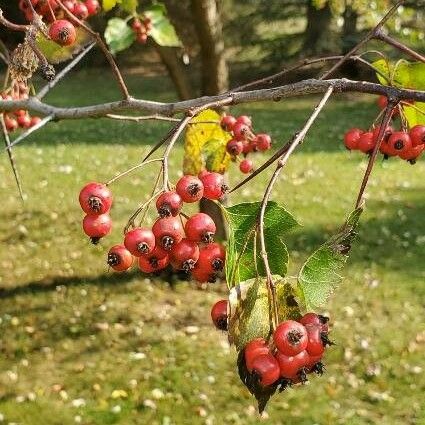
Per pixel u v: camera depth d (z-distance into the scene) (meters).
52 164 13.74
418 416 5.52
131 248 1.37
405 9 7.73
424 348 6.61
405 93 1.35
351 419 5.46
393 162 14.12
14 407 5.56
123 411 5.56
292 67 1.75
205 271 1.44
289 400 5.70
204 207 8.12
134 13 3.97
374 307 7.50
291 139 1.27
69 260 8.79
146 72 27.59
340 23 14.77
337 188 12.28
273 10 23.17
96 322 7.18
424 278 8.30
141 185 12.23
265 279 1.27
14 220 10.21
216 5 7.26
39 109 1.96
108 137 16.81
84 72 27.55
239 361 1.25
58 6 2.10
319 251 1.24
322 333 1.24
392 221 10.44
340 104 21.75
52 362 6.36
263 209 1.21
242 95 1.44
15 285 8.02
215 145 2.24
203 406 5.65
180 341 6.80
